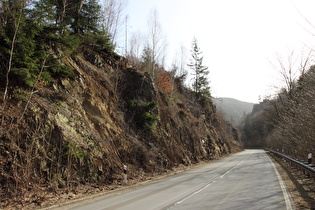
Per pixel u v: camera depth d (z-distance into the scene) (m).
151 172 16.47
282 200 7.93
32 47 11.22
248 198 8.27
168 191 10.30
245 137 113.50
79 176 11.25
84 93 15.60
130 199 8.98
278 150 38.50
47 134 10.77
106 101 17.53
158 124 22.50
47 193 9.26
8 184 8.51
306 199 8.05
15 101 10.67
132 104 19.89
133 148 16.77
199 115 42.44
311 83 15.38
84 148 12.23
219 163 26.27
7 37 9.93
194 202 7.93
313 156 14.51
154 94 22.42
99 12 22.08
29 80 10.86
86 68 17.88
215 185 11.34
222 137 53.12
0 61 10.55
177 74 45.69
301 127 16.84
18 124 10.00
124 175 12.70
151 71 29.83
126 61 24.52
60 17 17.45
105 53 22.75
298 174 14.73
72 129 12.28
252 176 14.09
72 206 8.25
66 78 14.80
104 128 15.23
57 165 10.45
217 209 6.92
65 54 15.50
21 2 10.51
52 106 12.17
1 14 10.27
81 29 21.12
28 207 7.83
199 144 31.23
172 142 23.14
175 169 19.50
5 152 9.08
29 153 9.71
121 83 21.19
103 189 11.12
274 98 28.97
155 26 29.28
